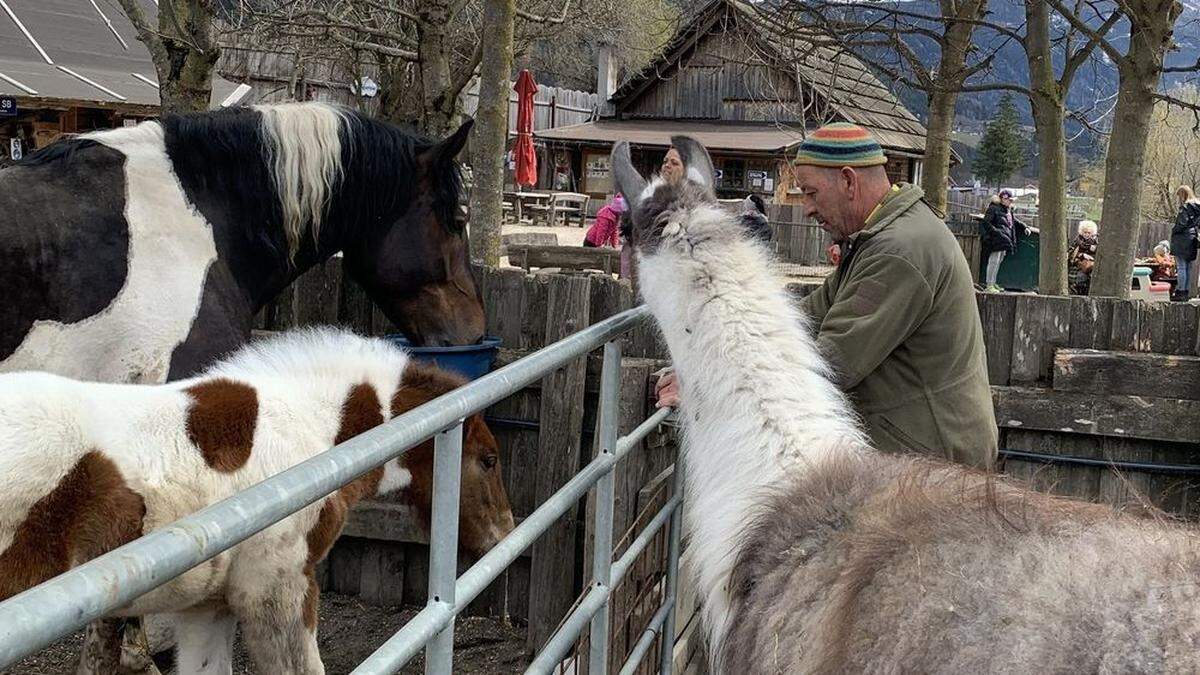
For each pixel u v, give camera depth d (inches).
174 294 162.9
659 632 157.0
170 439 132.3
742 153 1291.8
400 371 157.6
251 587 138.7
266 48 658.8
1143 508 78.1
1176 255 718.5
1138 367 206.7
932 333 126.1
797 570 80.5
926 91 386.0
